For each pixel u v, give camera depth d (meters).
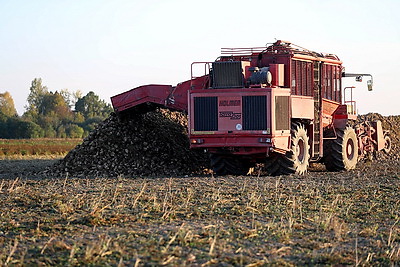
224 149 17.27
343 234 9.84
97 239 9.23
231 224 10.38
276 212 11.45
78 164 19.17
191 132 17.19
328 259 8.26
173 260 7.94
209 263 7.86
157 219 10.75
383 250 8.95
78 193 13.49
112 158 19.19
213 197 12.71
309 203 12.53
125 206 11.84
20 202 12.47
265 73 17.06
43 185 15.30
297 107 18.16
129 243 8.87
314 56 19.94
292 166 17.94
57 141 62.62
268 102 16.69
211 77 17.81
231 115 16.92
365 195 13.69
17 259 8.12
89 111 114.56
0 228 10.16
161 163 19.38
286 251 8.66
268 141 16.67
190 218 10.87
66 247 8.62
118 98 19.75
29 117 96.31
